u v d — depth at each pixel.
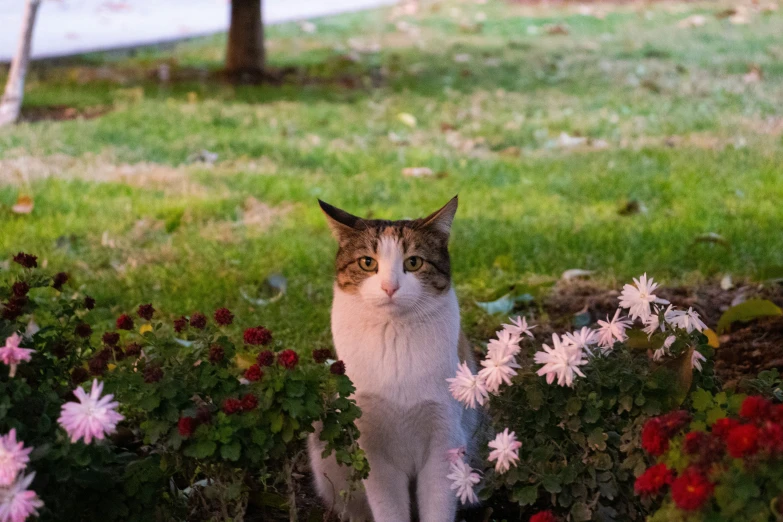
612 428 3.32
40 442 2.99
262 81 13.70
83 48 17.00
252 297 6.09
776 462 2.68
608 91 12.88
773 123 10.54
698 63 14.61
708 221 7.30
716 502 2.75
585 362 3.21
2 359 3.06
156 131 10.34
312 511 3.77
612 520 3.21
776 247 6.64
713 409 2.99
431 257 3.69
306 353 5.26
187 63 15.24
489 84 13.59
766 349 5.19
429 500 3.63
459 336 3.89
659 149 9.55
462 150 9.95
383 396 3.57
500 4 23.23
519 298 5.87
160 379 3.11
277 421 3.10
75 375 3.42
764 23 18.73
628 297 3.48
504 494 3.96
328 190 8.41
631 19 20.12
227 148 9.77
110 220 7.46
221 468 3.21
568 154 9.66
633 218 7.52
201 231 7.35
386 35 18.64
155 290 6.19
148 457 3.27
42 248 6.79
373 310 3.59
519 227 7.34
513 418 3.39
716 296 6.01
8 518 2.74
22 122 10.42
